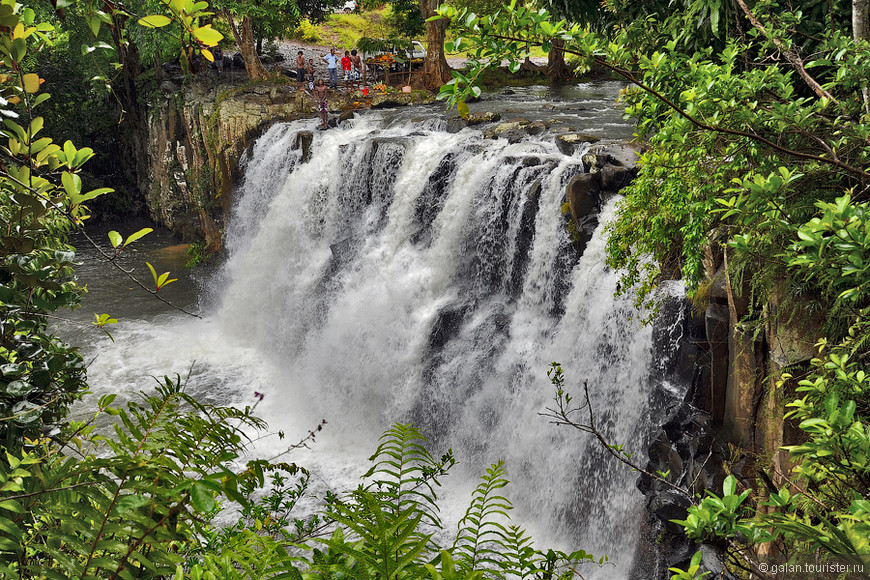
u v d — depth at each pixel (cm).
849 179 511
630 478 1112
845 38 480
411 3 3406
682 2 1003
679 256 1048
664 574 902
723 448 857
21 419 295
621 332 1201
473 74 320
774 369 681
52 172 295
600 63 334
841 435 289
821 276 461
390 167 1933
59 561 195
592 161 1389
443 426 1549
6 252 324
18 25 259
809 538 257
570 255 1396
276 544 216
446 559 189
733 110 475
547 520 1304
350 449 1606
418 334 1645
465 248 1678
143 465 206
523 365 1424
